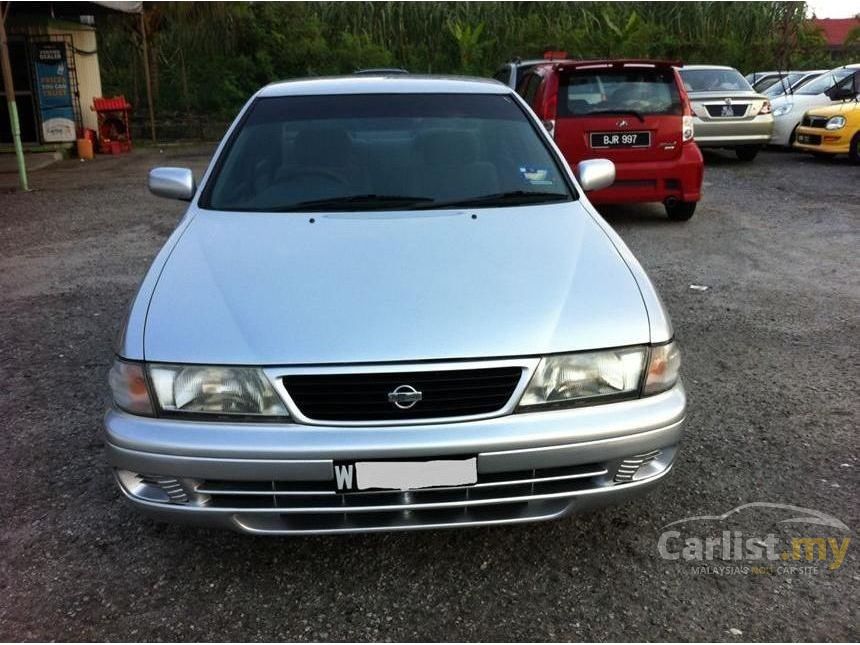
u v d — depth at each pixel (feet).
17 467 10.52
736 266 20.33
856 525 8.94
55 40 48.80
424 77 13.37
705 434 11.14
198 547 8.78
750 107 38.75
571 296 8.01
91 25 52.54
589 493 7.66
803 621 7.43
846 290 18.03
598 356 7.54
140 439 7.34
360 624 7.51
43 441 11.25
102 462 10.64
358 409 7.21
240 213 10.19
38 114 49.60
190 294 8.12
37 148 49.06
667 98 23.38
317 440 7.09
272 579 8.21
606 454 7.48
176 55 68.08
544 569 8.31
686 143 23.68
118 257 22.21
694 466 10.28
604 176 11.76
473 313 7.65
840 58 89.81
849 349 14.34
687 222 25.98
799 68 71.56
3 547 8.77
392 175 10.86
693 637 7.24
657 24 74.64
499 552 8.63
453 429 7.16
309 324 7.53
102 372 13.82
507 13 72.84
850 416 11.63
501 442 7.17
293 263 8.57
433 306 7.73
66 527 9.15
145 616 7.64
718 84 40.73
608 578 8.14
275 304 7.83
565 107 23.21
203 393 7.32
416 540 8.89
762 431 11.20
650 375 7.75
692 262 20.80
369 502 7.34
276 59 66.08
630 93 23.26
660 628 7.38
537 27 69.51
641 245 22.72
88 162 47.42
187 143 60.23
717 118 38.58
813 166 39.42
